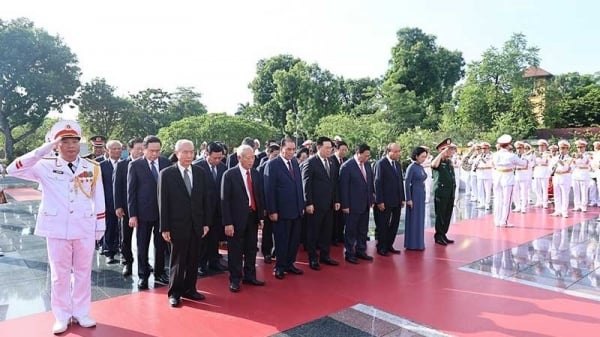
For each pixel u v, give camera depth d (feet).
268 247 19.63
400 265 18.69
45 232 11.71
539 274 17.30
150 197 16.05
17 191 50.57
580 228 26.94
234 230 15.34
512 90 98.99
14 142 94.38
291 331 11.96
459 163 48.75
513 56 101.81
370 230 26.96
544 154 36.42
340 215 22.66
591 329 12.15
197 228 14.10
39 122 94.17
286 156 16.96
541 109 104.53
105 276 17.10
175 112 122.01
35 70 89.66
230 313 13.26
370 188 19.75
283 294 14.99
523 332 11.95
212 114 95.09
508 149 27.76
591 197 37.32
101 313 13.25
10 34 83.76
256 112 126.21
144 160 16.52
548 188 38.01
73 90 94.58
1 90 86.28
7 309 13.61
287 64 127.24
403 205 21.34
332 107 114.83
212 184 17.51
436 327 12.29
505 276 17.06
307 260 19.69
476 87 99.19
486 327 12.28
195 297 14.42
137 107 113.70
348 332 11.91
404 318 12.92
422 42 122.11
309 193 17.92
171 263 14.02
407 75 120.57
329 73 118.11
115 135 110.73
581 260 19.35
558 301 14.34
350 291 15.30
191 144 14.32
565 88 119.96
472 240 23.66
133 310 13.50
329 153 18.62
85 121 106.32
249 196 15.88
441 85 124.26
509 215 30.71
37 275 17.21
